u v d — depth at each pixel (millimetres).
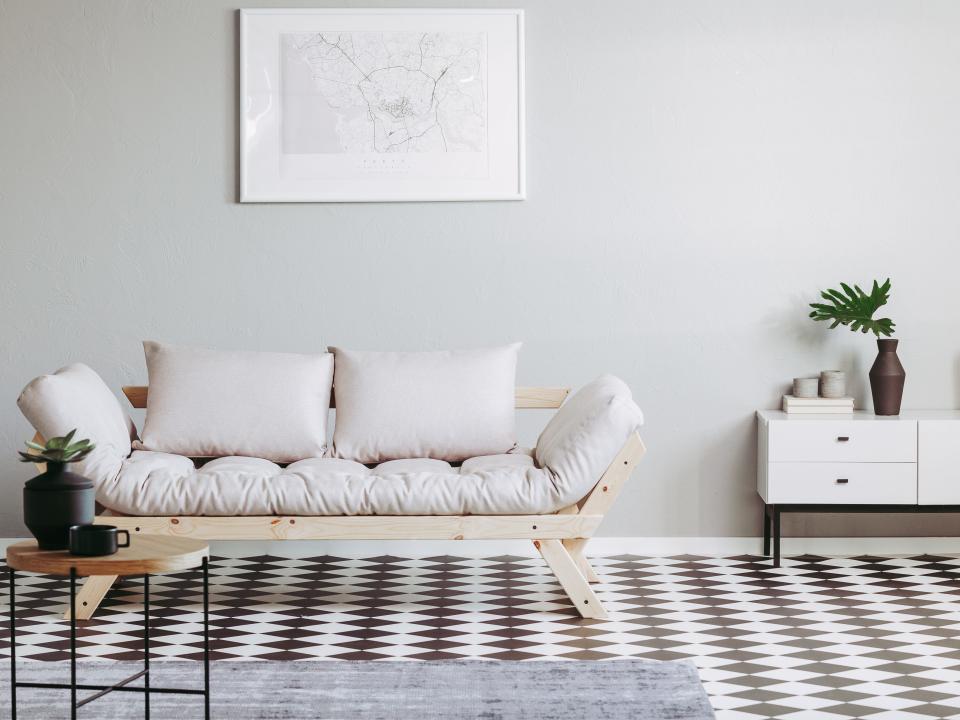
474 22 4855
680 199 4914
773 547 4863
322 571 4566
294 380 4461
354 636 3592
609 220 4918
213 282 4926
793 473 4555
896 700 2986
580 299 4934
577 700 2961
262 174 4887
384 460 4453
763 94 4891
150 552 2588
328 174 4887
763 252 4922
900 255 4914
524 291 4934
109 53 4875
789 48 4883
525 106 4887
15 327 4918
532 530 3801
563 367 4945
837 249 4918
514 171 4887
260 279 4926
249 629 3676
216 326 4938
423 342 4941
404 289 4934
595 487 3816
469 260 4926
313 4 4855
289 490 3770
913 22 4867
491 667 3230
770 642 3537
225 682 3096
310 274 4926
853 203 4910
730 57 4883
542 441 4180
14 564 2574
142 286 4922
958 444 4516
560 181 4910
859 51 4879
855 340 4922
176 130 4891
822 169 4902
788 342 4934
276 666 3238
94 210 4902
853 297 4742
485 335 4945
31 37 4867
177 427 4348
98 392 4113
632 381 4945
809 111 4898
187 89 4883
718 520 4973
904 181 4898
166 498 3754
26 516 2641
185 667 3223
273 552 4906
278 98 4867
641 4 4879
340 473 3889
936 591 4230
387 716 2842
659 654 3404
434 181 4891
